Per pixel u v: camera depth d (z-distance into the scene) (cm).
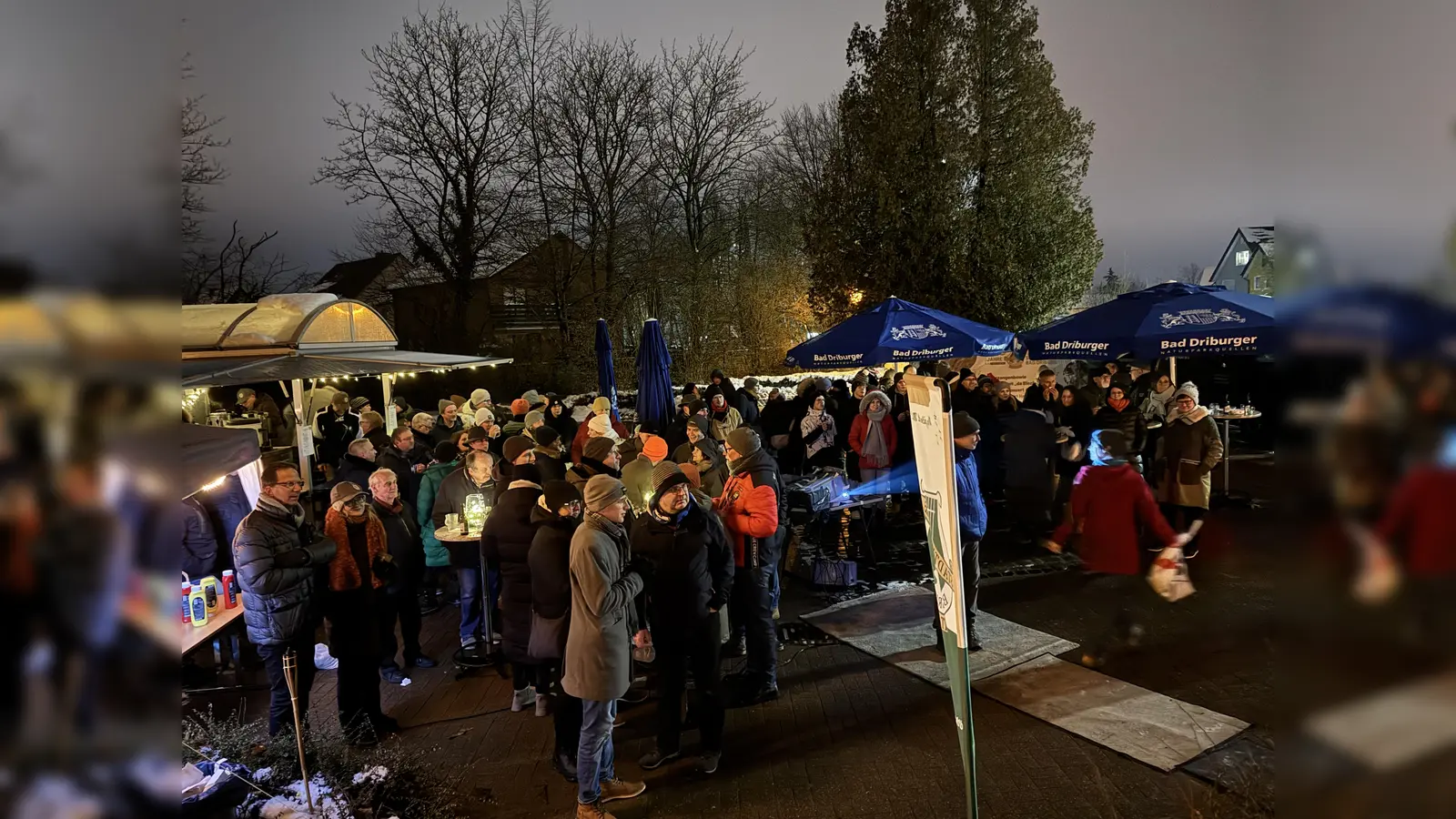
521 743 501
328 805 384
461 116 2328
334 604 486
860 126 2195
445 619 755
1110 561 566
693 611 442
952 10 2056
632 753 485
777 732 502
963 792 425
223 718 535
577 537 399
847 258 2239
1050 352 956
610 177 2480
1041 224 2048
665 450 742
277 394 1544
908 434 1036
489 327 2452
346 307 984
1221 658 556
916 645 623
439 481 676
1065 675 549
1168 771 426
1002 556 845
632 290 2505
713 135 2688
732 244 2772
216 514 573
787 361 1169
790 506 799
